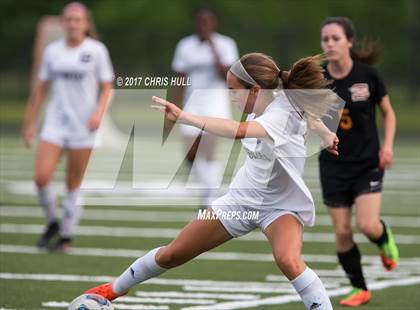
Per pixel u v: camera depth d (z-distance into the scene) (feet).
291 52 484.33
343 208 100.53
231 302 99.14
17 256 127.54
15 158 284.00
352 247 100.07
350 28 100.94
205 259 128.88
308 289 74.08
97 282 109.40
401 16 499.92
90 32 133.69
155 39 486.79
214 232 76.59
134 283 78.54
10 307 94.22
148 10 481.87
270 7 481.46
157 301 99.14
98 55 131.44
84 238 145.28
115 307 95.35
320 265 124.47
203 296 102.68
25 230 151.94
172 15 482.69
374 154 99.86
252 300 100.53
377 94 101.30
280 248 74.59
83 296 77.82
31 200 190.19
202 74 167.32
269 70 74.69
